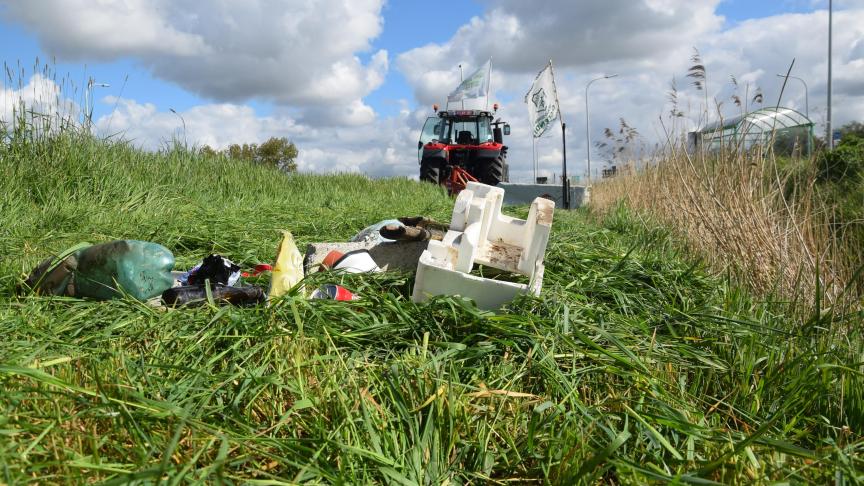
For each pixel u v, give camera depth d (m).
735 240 4.66
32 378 1.88
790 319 3.49
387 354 2.41
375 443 1.73
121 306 2.82
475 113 17.78
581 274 3.96
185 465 1.49
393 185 15.02
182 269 4.05
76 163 6.72
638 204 9.37
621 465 1.65
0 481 1.38
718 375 2.59
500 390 2.09
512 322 2.64
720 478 1.75
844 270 4.14
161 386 1.97
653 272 3.97
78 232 4.75
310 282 3.05
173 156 9.24
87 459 1.57
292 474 1.65
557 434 1.95
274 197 9.73
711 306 3.39
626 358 2.51
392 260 3.71
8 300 2.98
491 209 3.40
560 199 15.22
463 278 2.91
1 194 5.72
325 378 2.07
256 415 1.93
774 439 1.86
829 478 1.77
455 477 1.74
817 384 2.27
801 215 4.73
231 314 2.54
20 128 6.67
